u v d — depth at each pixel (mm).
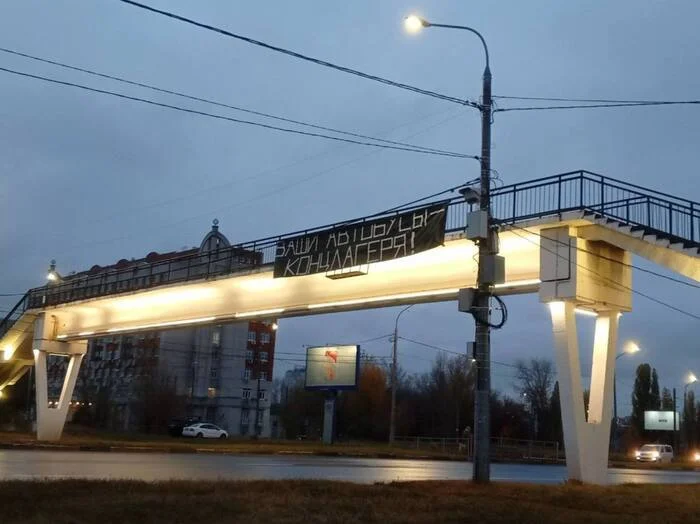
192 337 101125
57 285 50156
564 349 23953
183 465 29797
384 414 91000
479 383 21516
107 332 46594
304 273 31781
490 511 15195
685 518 15719
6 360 55094
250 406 104000
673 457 74938
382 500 16234
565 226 24453
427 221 27281
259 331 107062
